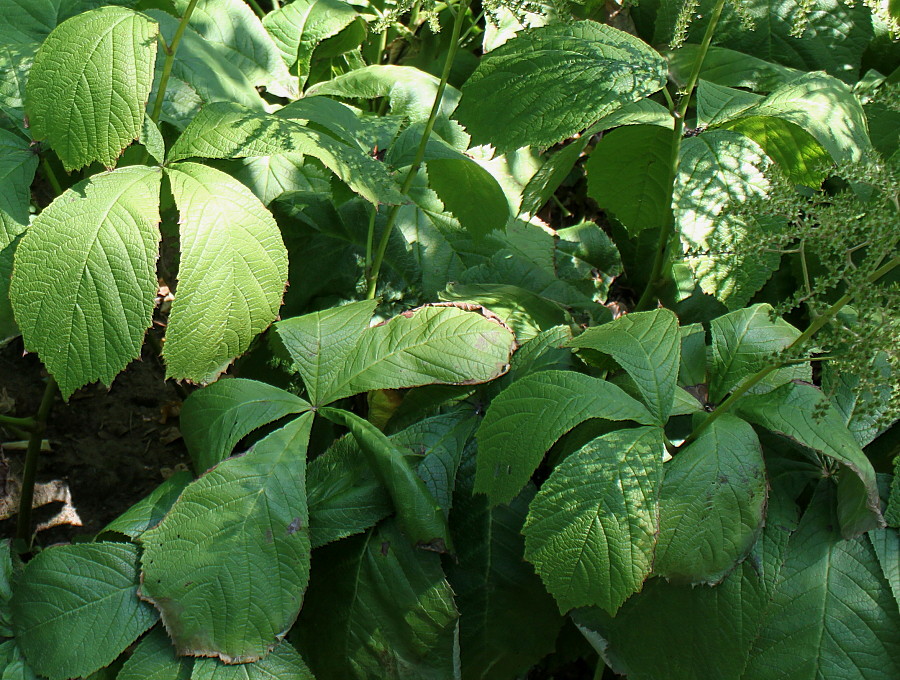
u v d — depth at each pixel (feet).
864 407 3.43
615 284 5.41
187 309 3.66
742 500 3.52
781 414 3.60
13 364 5.13
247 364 4.50
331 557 3.82
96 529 4.94
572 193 5.83
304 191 4.65
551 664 4.28
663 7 5.17
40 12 4.23
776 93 4.10
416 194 4.82
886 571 3.63
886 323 3.33
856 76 5.08
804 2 3.94
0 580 3.71
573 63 4.08
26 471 4.59
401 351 3.88
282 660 3.60
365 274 4.60
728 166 4.01
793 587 3.66
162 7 4.71
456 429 3.96
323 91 4.75
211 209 3.67
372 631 3.75
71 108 3.63
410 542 3.74
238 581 3.57
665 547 3.51
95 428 5.13
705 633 3.65
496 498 3.59
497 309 4.29
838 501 3.72
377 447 3.75
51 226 3.61
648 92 4.04
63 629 3.56
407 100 4.74
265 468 3.67
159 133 3.81
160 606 3.54
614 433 3.58
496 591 3.91
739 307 4.00
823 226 3.44
